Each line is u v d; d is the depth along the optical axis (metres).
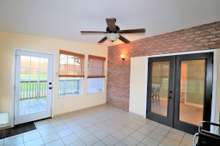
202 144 1.91
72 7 2.32
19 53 3.61
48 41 4.11
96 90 5.56
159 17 2.68
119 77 5.21
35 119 3.88
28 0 2.10
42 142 2.72
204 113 3.01
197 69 3.17
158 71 3.95
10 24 3.08
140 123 3.79
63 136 2.98
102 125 3.61
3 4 2.23
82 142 2.75
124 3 2.17
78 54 4.80
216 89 2.80
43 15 2.65
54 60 4.24
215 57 2.84
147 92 4.18
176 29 3.41
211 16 2.62
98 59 5.48
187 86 3.34
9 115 3.43
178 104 3.48
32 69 3.84
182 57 3.42
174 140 2.90
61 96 4.44
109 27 2.59
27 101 3.75
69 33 3.77
